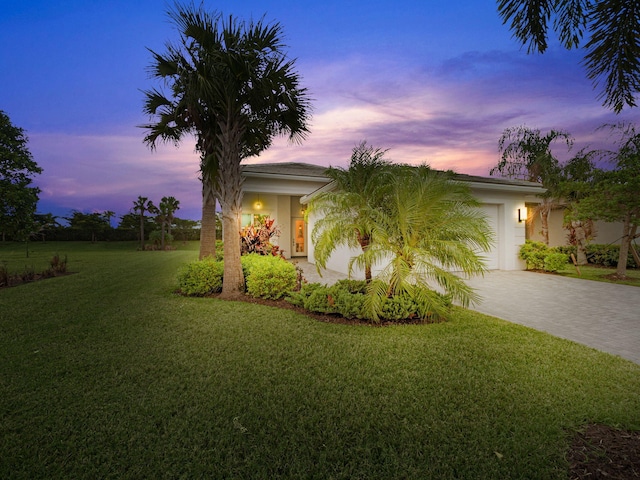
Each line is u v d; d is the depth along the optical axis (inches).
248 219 525.0
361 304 209.0
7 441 92.0
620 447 87.4
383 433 94.5
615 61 79.3
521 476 78.0
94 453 87.6
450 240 211.6
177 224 1533.0
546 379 127.1
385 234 210.5
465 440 91.0
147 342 171.0
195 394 117.0
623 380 126.6
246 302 264.1
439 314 203.5
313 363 143.2
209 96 262.4
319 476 78.8
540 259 438.6
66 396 116.6
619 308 249.4
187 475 78.7
